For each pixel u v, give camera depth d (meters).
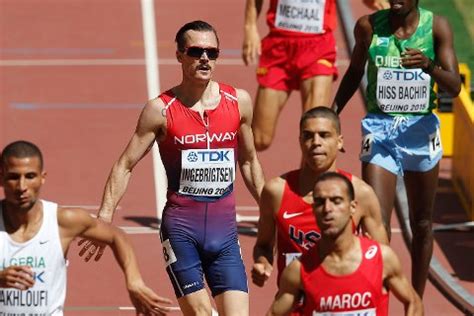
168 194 29.64
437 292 37.25
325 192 23.92
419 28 32.44
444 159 50.16
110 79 58.12
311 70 40.97
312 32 40.94
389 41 32.53
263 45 41.50
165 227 29.53
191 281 29.33
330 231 23.95
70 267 38.72
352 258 24.22
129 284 24.73
